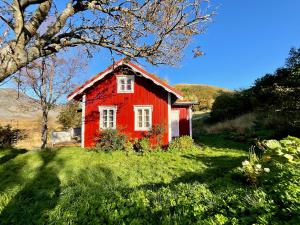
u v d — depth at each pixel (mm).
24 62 4066
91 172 11922
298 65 22016
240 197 5328
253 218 4410
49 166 12984
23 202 7699
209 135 26578
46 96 19344
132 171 12266
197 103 24875
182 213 5000
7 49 3902
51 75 19312
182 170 12117
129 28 5730
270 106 22906
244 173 7277
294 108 17641
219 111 34750
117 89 20250
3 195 8508
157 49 5906
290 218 4301
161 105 20000
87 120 19922
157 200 5719
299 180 5609
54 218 5812
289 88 18094
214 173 10883
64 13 4598
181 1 5406
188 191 6160
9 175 11734
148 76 19484
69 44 5043
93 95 20219
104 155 16125
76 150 17688
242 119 28078
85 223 5387
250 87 33625
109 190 7488
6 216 6848
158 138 19297
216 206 5086
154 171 12133
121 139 18031
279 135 17844
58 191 9039
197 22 5570
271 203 4809
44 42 4359
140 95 20156
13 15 4000
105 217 5359
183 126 25141
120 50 5641
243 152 15945
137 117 19922
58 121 35062
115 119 19906
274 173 6625
